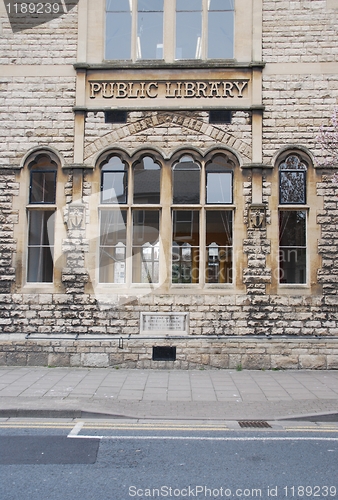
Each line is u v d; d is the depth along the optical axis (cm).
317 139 980
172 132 995
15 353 971
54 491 425
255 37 1002
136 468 481
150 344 961
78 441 564
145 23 1034
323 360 951
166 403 714
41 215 1015
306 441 570
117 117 1003
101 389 786
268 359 952
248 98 998
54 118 1009
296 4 1007
